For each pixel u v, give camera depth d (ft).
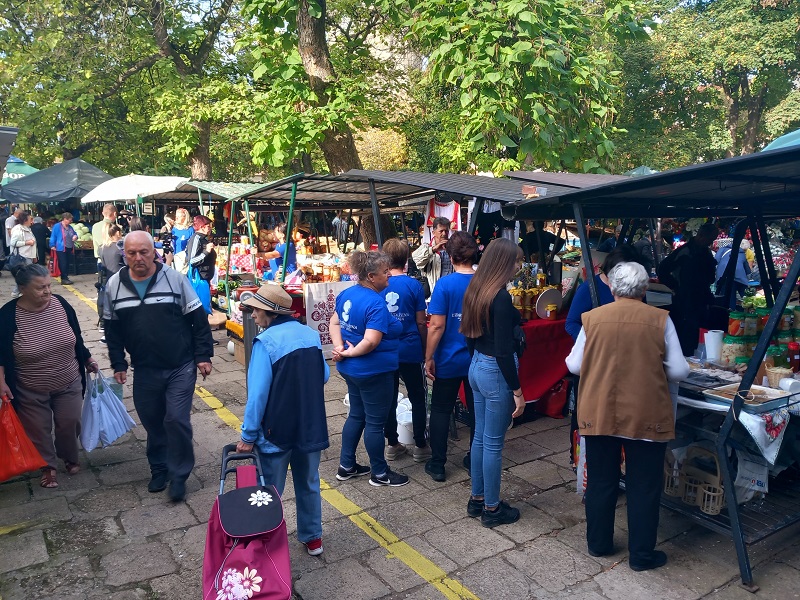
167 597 9.95
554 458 15.51
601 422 10.14
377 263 12.87
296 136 30.68
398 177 17.42
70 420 14.06
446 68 27.27
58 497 13.41
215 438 16.97
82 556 11.09
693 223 38.22
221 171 71.67
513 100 25.09
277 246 30.45
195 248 27.07
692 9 80.28
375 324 12.66
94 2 49.78
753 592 10.01
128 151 65.67
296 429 10.19
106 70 53.72
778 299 9.65
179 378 13.19
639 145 65.67
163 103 45.85
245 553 8.04
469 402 14.28
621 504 13.07
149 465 14.46
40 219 51.39
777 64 73.10
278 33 31.71
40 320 13.28
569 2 27.58
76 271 51.37
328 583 10.30
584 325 10.48
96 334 28.96
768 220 21.29
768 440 9.89
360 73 39.40
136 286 12.91
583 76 26.71
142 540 11.65
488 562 10.93
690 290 18.81
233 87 43.37
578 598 9.89
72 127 61.57
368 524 12.30
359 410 13.92
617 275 10.27
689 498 11.59
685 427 10.98
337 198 25.49
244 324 20.86
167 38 49.37
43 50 50.37
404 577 10.48
